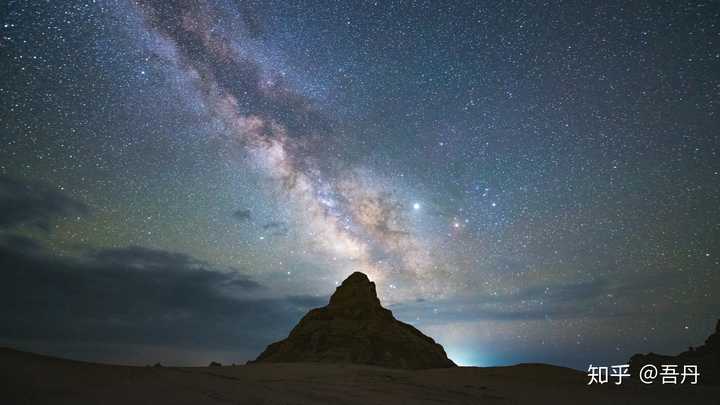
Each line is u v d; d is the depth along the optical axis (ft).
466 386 65.31
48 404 27.04
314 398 46.37
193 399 35.81
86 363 41.78
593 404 56.90
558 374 77.20
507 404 53.98
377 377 68.54
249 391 44.60
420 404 48.80
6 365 32.91
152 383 39.17
